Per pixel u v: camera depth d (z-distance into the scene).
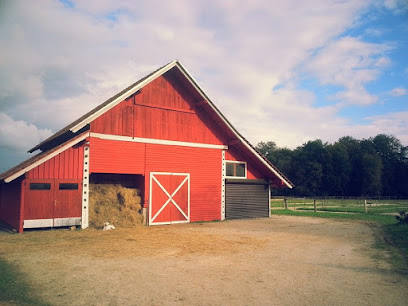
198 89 16.69
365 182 75.50
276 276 6.67
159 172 15.94
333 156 77.31
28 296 5.30
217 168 18.25
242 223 16.86
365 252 9.34
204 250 9.34
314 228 15.01
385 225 16.33
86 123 13.60
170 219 16.12
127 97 15.14
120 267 7.26
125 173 14.86
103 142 14.30
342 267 7.51
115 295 5.41
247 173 19.70
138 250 9.23
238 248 9.72
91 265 7.41
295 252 9.21
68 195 13.16
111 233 12.31
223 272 6.93
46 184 12.72
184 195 16.77
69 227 13.57
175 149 16.62
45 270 6.94
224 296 5.43
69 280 6.23
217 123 18.27
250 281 6.29
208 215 17.67
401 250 9.65
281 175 20.03
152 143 15.83
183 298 5.31
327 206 35.34
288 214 23.34
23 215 12.18
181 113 17.03
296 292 5.67
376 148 84.31
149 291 5.64
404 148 82.75
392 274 6.91
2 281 6.08
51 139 17.14
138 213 15.11
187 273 6.82
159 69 16.53
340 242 11.07
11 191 14.34
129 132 15.12
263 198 20.56
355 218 20.39
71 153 13.35
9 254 8.50
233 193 19.05
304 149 80.44
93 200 14.05
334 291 5.74
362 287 5.99
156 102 16.12
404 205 38.47
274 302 5.18
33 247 9.48
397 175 80.69
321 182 76.62
